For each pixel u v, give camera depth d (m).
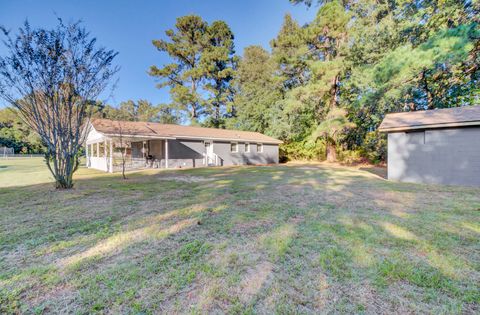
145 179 8.86
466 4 9.20
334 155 17.84
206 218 3.79
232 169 13.09
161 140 14.38
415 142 7.96
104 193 5.98
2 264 2.35
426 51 8.08
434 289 1.91
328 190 6.25
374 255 2.47
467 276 2.09
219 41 26.20
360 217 3.78
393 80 9.38
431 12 10.45
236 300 1.79
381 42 12.54
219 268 2.24
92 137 14.84
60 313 1.67
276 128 19.30
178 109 26.53
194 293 1.88
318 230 3.20
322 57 17.03
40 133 6.29
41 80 5.97
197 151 15.44
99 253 2.58
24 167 15.40
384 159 15.30
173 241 2.89
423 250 2.58
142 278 2.08
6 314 1.66
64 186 6.73
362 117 14.40
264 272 2.17
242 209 4.33
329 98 16.28
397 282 2.00
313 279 2.05
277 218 3.76
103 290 1.92
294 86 19.94
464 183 7.11
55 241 2.90
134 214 4.06
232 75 25.89
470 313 1.64
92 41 6.45
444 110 8.64
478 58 9.02
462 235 2.99
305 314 1.63
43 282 2.04
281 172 11.21
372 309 1.68
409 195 5.56
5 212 4.21
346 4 15.20
